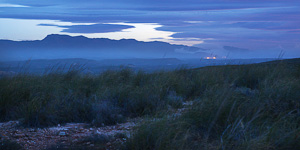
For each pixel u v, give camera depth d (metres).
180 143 4.34
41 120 6.72
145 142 4.62
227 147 4.26
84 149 4.87
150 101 7.99
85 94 8.91
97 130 6.32
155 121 5.14
